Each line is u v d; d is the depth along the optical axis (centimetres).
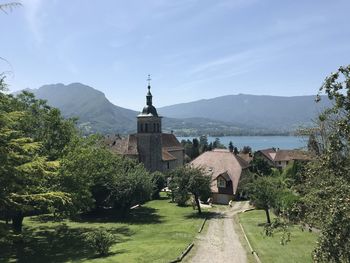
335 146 1130
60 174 3378
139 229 4350
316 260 1069
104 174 5056
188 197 5491
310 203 1238
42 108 3950
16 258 3109
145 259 2828
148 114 8262
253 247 3178
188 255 2998
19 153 1928
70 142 3975
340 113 1141
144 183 5256
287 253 2842
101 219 5128
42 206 3191
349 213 1002
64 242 3684
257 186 4331
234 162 7150
